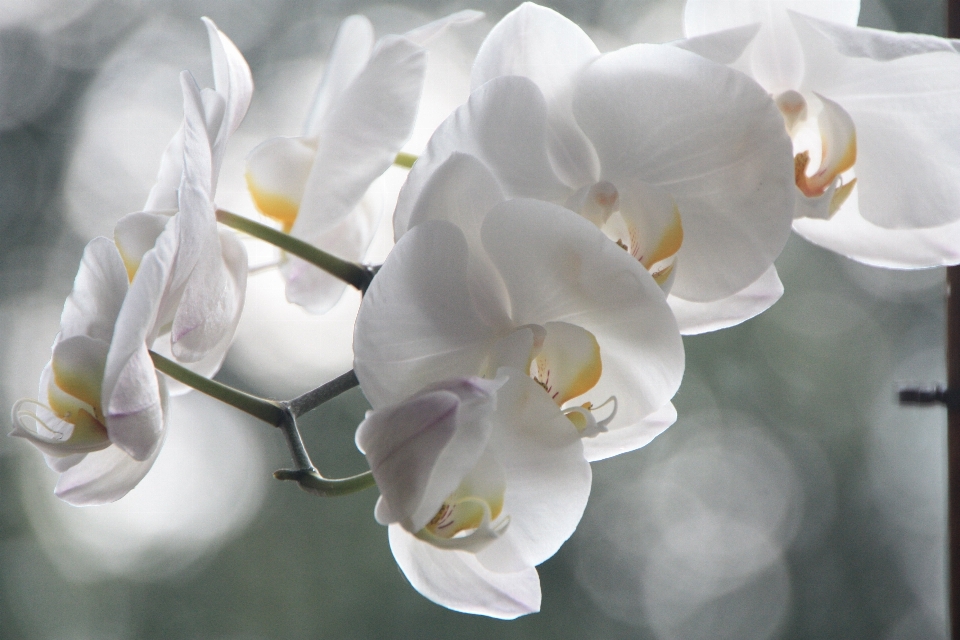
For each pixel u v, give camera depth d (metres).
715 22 1.38
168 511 2.80
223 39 1.35
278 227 1.40
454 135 1.32
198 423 2.86
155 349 1.37
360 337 1.31
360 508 2.69
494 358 1.32
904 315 3.03
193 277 1.33
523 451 1.32
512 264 1.32
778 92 1.39
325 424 2.71
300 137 1.39
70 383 1.33
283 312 2.64
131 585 2.71
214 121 1.34
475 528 1.31
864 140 1.39
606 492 3.06
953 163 1.39
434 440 1.30
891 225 1.40
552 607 2.94
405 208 1.31
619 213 1.36
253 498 2.78
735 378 2.94
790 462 3.01
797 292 3.01
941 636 3.12
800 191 1.39
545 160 1.33
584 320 1.33
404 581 2.65
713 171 1.35
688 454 3.03
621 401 1.34
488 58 1.34
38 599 2.66
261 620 2.65
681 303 1.37
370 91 1.36
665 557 3.10
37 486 2.78
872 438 3.02
